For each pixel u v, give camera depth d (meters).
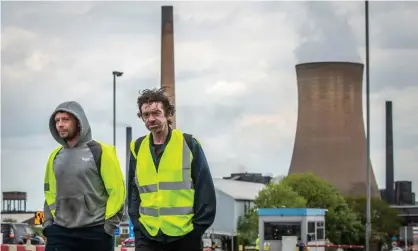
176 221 7.94
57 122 8.38
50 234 8.49
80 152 8.42
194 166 8.02
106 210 8.48
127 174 8.27
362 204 90.12
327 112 100.00
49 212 8.52
